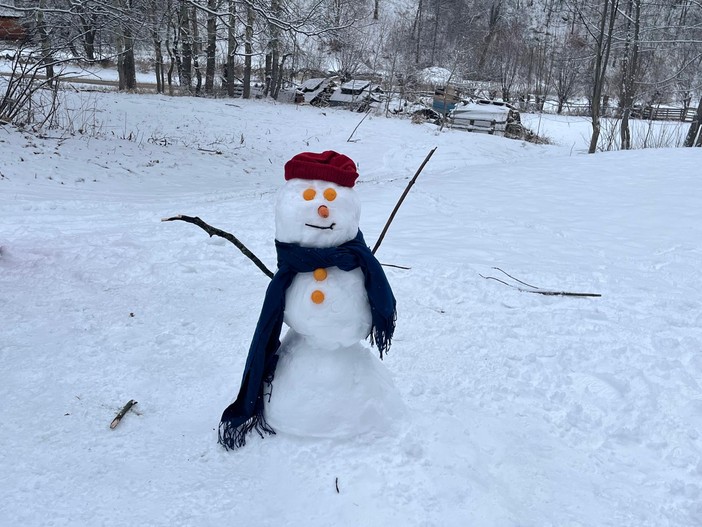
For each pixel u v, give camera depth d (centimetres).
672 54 3353
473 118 3070
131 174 1426
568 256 758
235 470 319
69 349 445
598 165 1537
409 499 294
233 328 495
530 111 4362
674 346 493
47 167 1288
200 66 3525
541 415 391
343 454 319
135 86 3198
